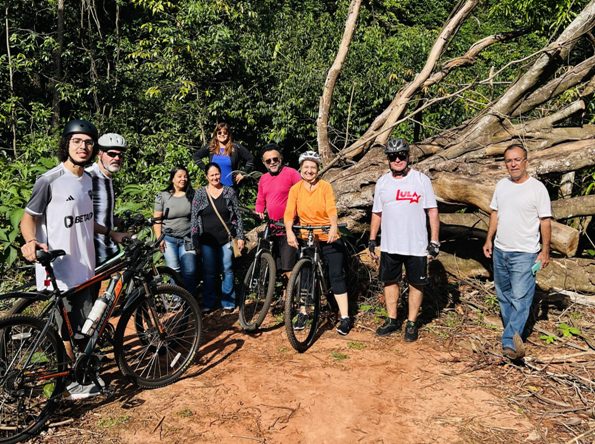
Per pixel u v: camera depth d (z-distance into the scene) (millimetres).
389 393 3836
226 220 5176
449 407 3650
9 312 3420
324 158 7504
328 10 14289
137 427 3400
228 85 11039
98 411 3580
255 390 3875
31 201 3318
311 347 4602
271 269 4934
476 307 5297
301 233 4906
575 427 3406
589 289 5285
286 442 3270
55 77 12672
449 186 5195
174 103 10852
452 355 4438
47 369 3361
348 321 4855
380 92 10688
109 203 3992
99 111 12625
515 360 4250
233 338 4801
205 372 4156
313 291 4617
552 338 4637
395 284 4750
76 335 3516
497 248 4324
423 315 5199
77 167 3475
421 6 16828
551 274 5332
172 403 3695
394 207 4512
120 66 12953
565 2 7520
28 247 3217
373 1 15047
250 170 6215
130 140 11102
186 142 10992
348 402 3713
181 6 10852
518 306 4199
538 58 6012
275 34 11570
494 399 3748
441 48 7250
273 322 5176
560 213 5332
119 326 3705
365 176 5848
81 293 3580
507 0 8906
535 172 5328
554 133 5738
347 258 5582
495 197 4340
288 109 10609
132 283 3812
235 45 10844
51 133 11711
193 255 5176
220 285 5570
